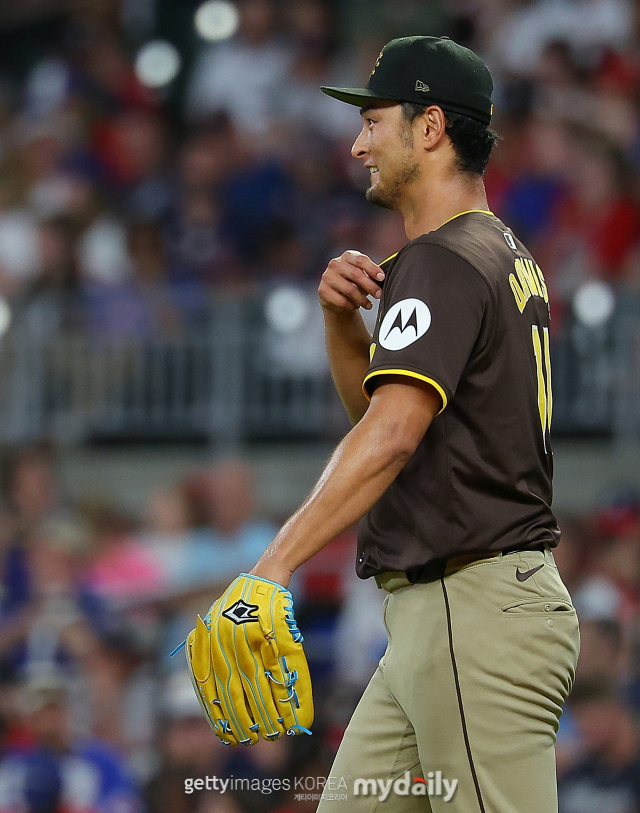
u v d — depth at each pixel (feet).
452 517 26.68
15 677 73.87
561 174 104.63
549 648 26.78
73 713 69.46
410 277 26.11
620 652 73.00
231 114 116.88
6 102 125.08
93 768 67.62
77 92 121.08
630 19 115.75
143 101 121.80
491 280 26.48
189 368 100.99
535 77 110.73
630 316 96.32
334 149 113.29
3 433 100.53
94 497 98.78
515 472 26.91
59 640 76.43
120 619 79.61
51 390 101.30
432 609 27.09
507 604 26.63
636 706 71.31
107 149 116.78
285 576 25.07
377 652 77.05
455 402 26.55
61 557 84.64
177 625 80.18
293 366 100.07
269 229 108.17
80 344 101.40
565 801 68.69
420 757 27.20
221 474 88.58
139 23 126.62
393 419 24.70
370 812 28.73
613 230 102.47
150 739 68.03
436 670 26.78
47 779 67.31
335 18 123.24
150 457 100.89
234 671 25.30
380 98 28.53
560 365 97.09
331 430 99.35
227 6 122.31
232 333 100.73
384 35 121.39
